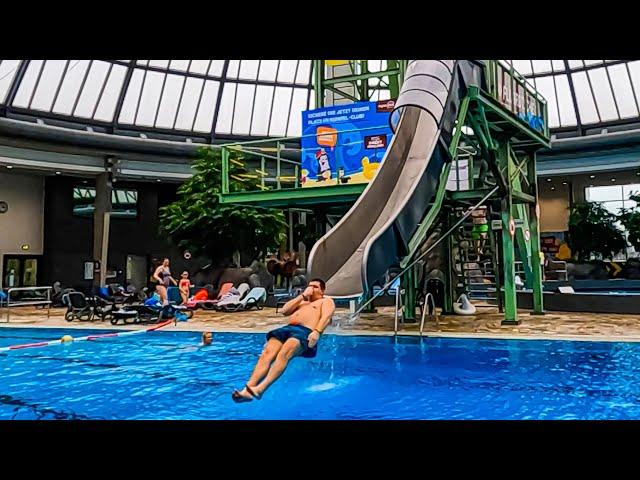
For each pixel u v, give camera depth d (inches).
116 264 875.4
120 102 785.6
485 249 540.4
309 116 460.1
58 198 840.9
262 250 717.3
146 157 831.1
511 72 418.3
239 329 417.1
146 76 781.9
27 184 822.5
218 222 679.1
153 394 224.2
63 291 724.0
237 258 753.6
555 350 299.4
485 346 317.7
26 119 727.1
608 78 820.6
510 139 436.5
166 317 490.0
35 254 828.0
